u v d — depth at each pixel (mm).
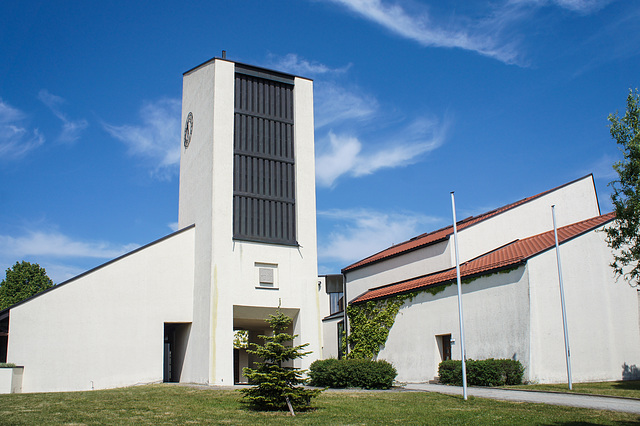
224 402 21844
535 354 27656
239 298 33469
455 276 32938
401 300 37031
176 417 18594
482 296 30906
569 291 29297
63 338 31328
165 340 38031
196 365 33406
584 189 40344
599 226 30781
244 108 36875
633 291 30938
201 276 34312
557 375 27875
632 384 26797
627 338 30156
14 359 30328
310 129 38500
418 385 29641
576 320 29078
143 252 34188
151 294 33906
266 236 35375
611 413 18812
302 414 19344
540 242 31766
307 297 35531
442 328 33281
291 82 38719
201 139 37219
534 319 27953
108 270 33062
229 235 34031
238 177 35438
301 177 37250
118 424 17250
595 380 28688
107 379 31797
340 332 47844
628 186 21078
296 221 36438
